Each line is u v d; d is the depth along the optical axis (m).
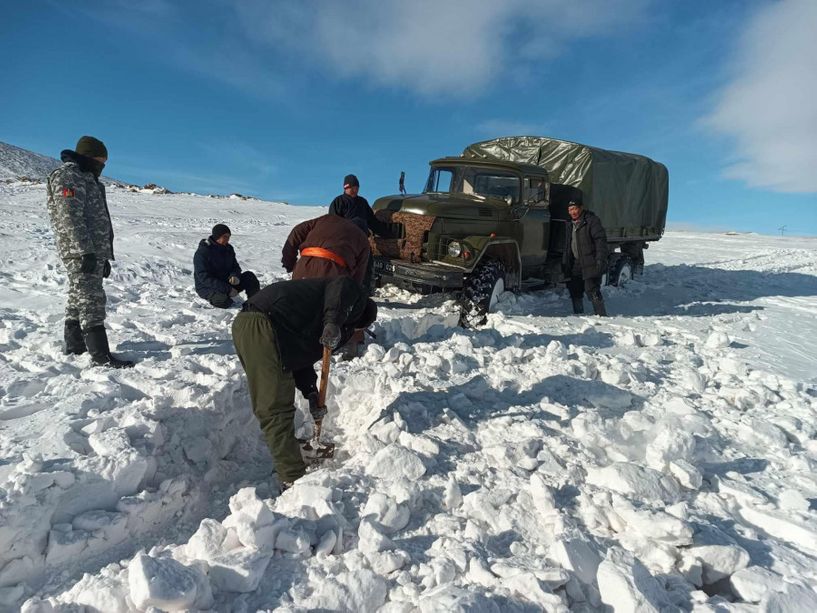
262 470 3.54
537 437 3.35
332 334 2.97
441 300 7.36
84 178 4.00
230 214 22.86
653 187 11.14
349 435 3.62
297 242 4.73
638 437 3.49
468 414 3.75
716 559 2.24
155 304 6.37
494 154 9.72
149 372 3.86
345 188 6.24
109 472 2.63
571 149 8.95
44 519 2.36
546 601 1.95
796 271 15.05
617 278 10.39
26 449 2.69
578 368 4.58
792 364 5.64
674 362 5.36
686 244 24.02
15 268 7.82
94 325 4.02
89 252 3.89
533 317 6.89
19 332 4.78
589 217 7.36
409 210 6.95
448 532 2.47
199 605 1.92
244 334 2.94
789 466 3.28
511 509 2.61
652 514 2.44
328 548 2.28
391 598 2.05
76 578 2.31
